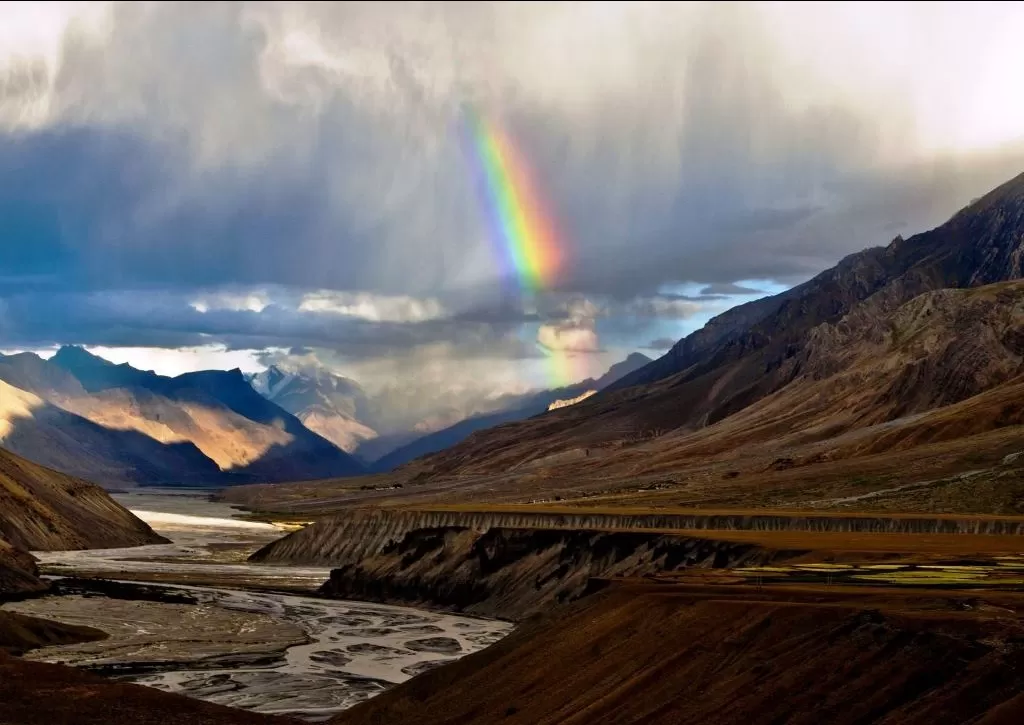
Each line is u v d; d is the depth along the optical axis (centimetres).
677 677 6950
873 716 5762
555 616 9500
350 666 12081
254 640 13450
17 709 8331
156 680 11038
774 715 6075
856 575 9388
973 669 5750
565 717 7125
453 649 13288
